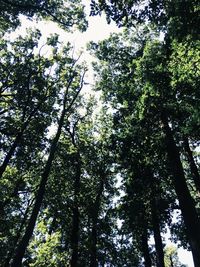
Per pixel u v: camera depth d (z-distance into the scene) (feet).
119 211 83.46
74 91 89.45
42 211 92.84
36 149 90.02
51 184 92.32
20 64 85.20
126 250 105.91
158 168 70.23
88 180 101.76
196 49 42.93
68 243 87.81
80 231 94.17
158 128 64.18
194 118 44.24
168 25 40.81
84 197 94.89
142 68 55.67
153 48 56.59
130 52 80.18
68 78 88.33
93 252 87.45
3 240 89.35
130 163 70.44
